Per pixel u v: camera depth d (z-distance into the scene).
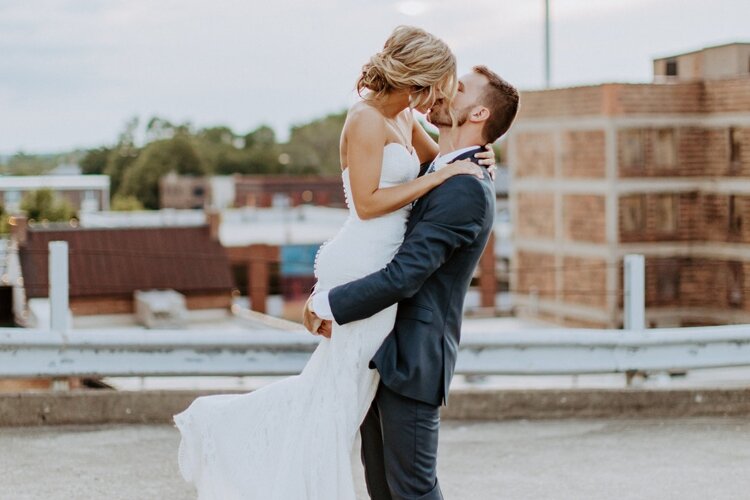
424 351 3.31
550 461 5.32
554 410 6.29
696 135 28.69
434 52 3.23
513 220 36.97
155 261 36.16
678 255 29.44
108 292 34.69
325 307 3.24
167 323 34.28
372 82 3.31
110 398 5.95
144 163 111.62
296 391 3.44
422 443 3.37
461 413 6.25
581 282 33.44
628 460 5.34
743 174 28.22
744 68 28.12
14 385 14.34
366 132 3.26
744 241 28.14
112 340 5.73
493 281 40.22
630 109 30.70
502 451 5.52
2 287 26.38
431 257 3.20
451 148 3.40
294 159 130.25
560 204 34.41
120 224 54.78
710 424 6.16
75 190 73.25
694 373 14.68
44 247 34.03
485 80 3.34
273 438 3.42
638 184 31.00
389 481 3.45
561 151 33.56
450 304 3.36
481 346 5.99
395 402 3.37
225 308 36.97
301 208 60.22
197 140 124.69
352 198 3.38
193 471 3.50
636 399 6.32
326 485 3.35
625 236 31.48
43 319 23.64
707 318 29.77
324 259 3.41
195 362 5.84
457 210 3.21
